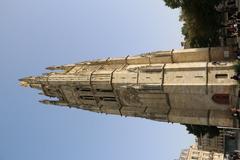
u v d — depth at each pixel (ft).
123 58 203.82
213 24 207.41
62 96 223.10
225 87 161.17
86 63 220.02
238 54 164.35
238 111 154.30
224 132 302.66
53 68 233.14
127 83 183.32
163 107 183.21
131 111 191.72
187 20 213.87
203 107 173.06
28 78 237.86
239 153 275.39
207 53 179.63
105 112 204.13
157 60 191.31
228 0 214.28
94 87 197.98
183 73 172.45
